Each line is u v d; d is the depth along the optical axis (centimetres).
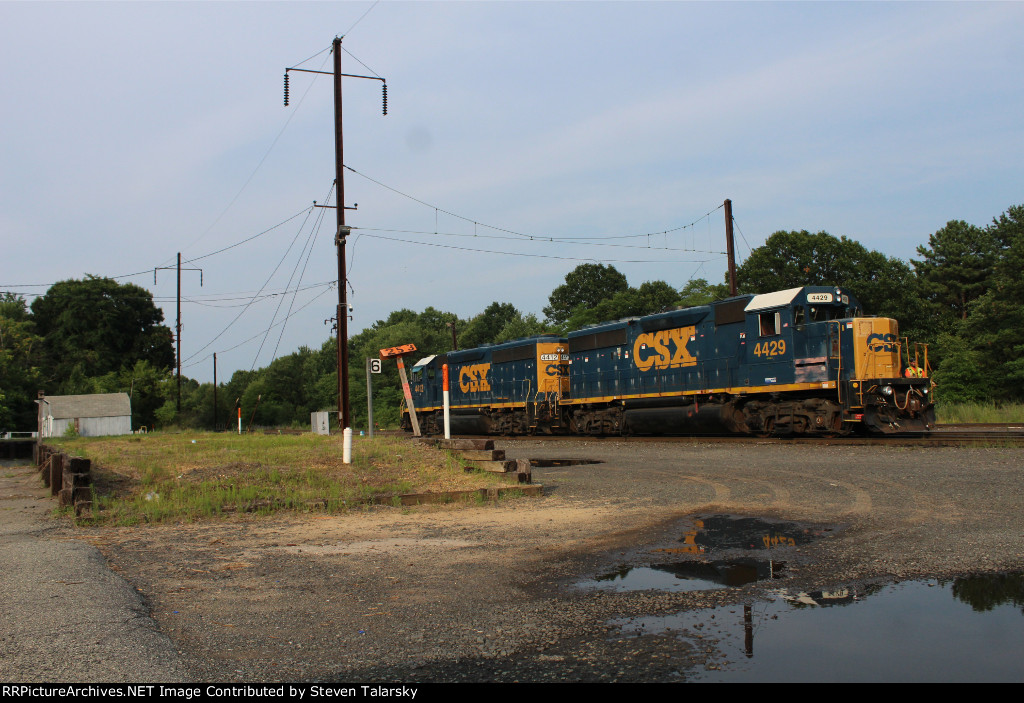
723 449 1966
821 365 2159
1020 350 3828
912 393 2064
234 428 6481
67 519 1074
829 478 1288
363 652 497
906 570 665
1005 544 736
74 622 536
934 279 6762
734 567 702
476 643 511
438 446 1561
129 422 5825
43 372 7100
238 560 782
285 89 2206
